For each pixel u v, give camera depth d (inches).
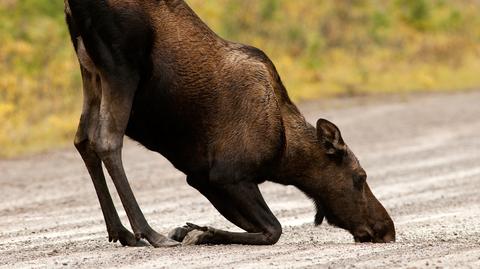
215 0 4697.3
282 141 1437.0
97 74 1392.7
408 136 3248.0
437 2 6279.5
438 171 2536.9
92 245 1487.5
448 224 1734.7
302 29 5017.2
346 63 4960.6
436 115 3814.0
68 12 1375.5
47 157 2728.8
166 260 1293.1
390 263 1239.5
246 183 1427.2
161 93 1391.5
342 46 5221.5
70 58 3565.5
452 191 2210.9
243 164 1417.3
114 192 2128.4
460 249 1353.3
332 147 1473.9
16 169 2532.0
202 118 1412.4
